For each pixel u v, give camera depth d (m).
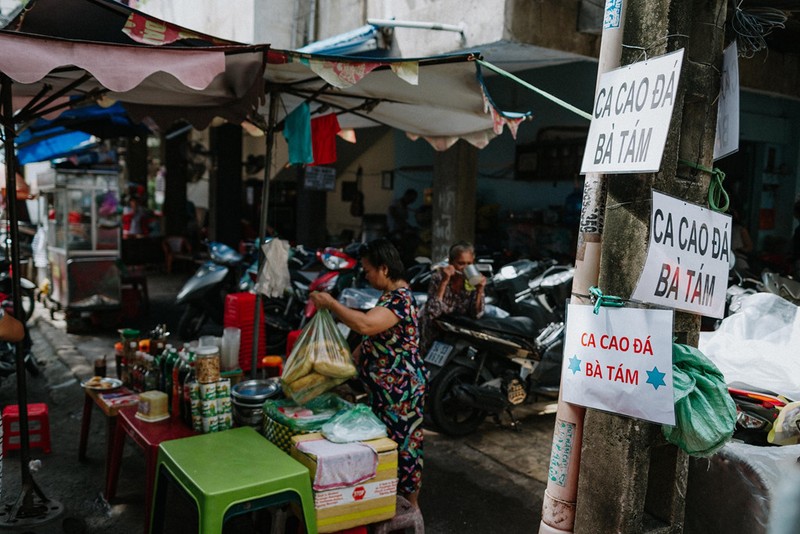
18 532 3.41
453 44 6.18
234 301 6.17
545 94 2.66
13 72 2.39
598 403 2.28
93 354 7.07
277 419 3.11
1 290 6.45
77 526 3.42
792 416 3.01
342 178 14.85
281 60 3.09
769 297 3.78
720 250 2.39
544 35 5.98
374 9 7.14
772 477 2.47
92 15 3.28
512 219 8.82
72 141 7.75
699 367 2.24
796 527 2.37
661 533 2.40
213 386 3.23
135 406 3.73
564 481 2.47
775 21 2.62
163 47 2.66
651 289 2.12
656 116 2.06
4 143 3.44
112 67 2.56
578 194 7.90
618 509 2.29
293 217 16.06
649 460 2.33
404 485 3.30
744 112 7.73
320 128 4.54
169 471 2.83
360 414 3.06
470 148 7.86
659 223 2.11
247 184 15.94
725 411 2.17
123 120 6.63
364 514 2.86
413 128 5.09
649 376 2.13
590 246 2.44
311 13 8.11
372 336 3.34
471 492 4.07
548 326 5.64
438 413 4.78
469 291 4.95
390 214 10.39
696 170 2.36
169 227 15.33
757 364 3.41
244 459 2.80
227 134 12.23
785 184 8.20
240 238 12.58
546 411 5.42
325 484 2.74
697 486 2.66
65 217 7.77
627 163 2.14
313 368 3.12
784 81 7.00
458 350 4.80
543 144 8.34
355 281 6.59
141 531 3.52
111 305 8.07
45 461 4.38
